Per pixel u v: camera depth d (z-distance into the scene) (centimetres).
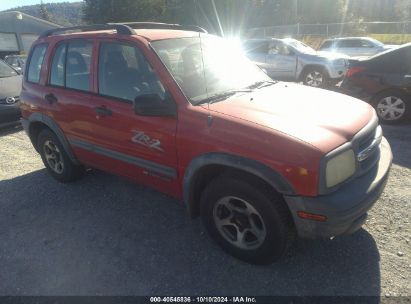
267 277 284
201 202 307
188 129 291
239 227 291
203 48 367
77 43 389
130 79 337
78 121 388
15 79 782
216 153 275
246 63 398
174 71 319
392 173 448
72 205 411
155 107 295
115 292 279
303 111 288
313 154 241
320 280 277
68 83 402
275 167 250
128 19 4231
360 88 688
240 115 278
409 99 640
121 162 363
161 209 390
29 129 472
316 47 2673
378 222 344
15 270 310
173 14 4078
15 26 3550
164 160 319
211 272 293
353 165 264
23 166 542
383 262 291
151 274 295
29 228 371
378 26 2975
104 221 374
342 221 248
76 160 431
